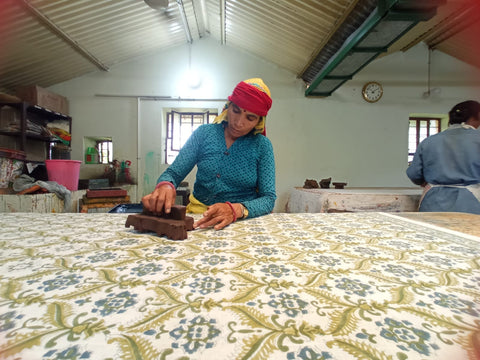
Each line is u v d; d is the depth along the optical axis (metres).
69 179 3.15
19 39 3.13
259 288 0.41
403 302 0.38
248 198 1.17
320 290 0.41
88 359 0.26
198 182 1.18
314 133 4.59
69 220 0.93
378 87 4.55
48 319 0.32
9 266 0.49
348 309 0.36
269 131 4.57
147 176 4.45
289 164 4.59
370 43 2.63
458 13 3.45
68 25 3.20
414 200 2.06
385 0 2.16
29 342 0.28
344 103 4.58
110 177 4.33
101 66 4.24
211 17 3.87
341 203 2.08
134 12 3.36
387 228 0.84
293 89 4.55
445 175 1.63
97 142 4.65
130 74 4.43
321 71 3.59
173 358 0.27
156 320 0.33
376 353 0.28
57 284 0.42
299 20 3.06
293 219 1.00
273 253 0.58
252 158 1.11
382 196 2.07
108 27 3.48
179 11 3.60
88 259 0.53
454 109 1.73
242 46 4.35
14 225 0.84
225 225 0.86
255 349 0.28
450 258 0.56
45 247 0.61
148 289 0.40
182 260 0.53
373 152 4.62
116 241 0.66
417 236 0.74
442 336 0.30
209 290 0.41
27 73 3.79
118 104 4.42
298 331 0.31
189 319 0.33
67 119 4.27
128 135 4.44
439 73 4.60
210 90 4.48
